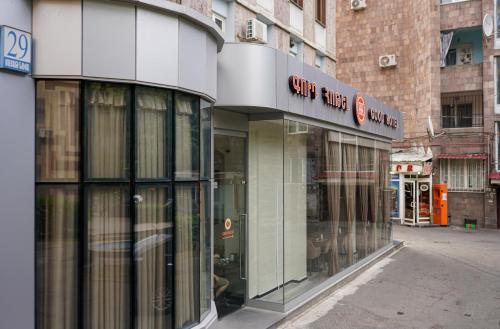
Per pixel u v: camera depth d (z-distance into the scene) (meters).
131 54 4.57
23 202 4.18
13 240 4.10
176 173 5.10
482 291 8.68
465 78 20.12
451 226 20.11
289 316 6.91
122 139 4.62
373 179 11.70
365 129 10.56
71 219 4.40
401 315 7.18
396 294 8.43
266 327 6.28
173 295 5.00
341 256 9.41
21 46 4.15
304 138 8.09
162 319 4.90
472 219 19.30
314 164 8.49
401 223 20.67
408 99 21.70
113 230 4.55
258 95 6.33
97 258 4.48
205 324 5.46
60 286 4.37
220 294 6.73
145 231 4.75
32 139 4.28
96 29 4.41
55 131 4.38
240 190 7.30
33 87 4.30
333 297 8.25
